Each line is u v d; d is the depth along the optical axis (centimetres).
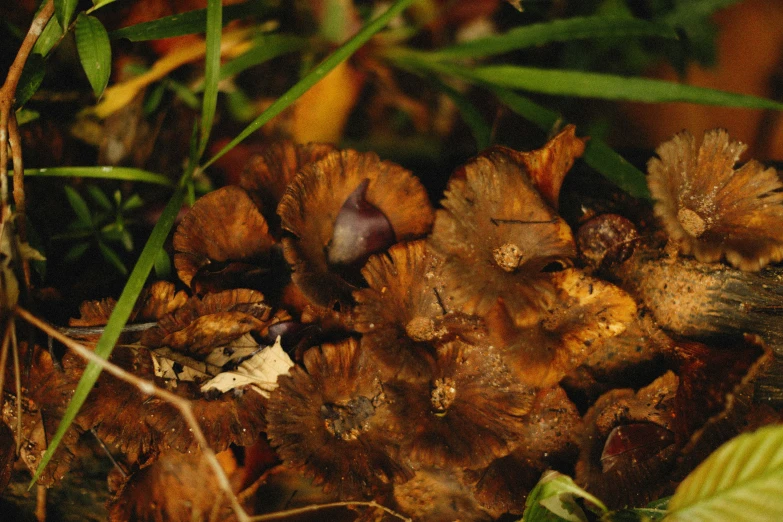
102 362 100
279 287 105
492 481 103
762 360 101
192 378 103
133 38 108
